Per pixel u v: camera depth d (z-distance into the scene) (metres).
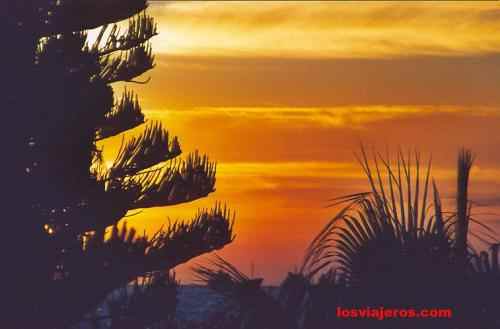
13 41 26.73
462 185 10.25
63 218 26.11
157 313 23.06
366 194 9.55
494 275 9.36
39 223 26.16
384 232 9.45
